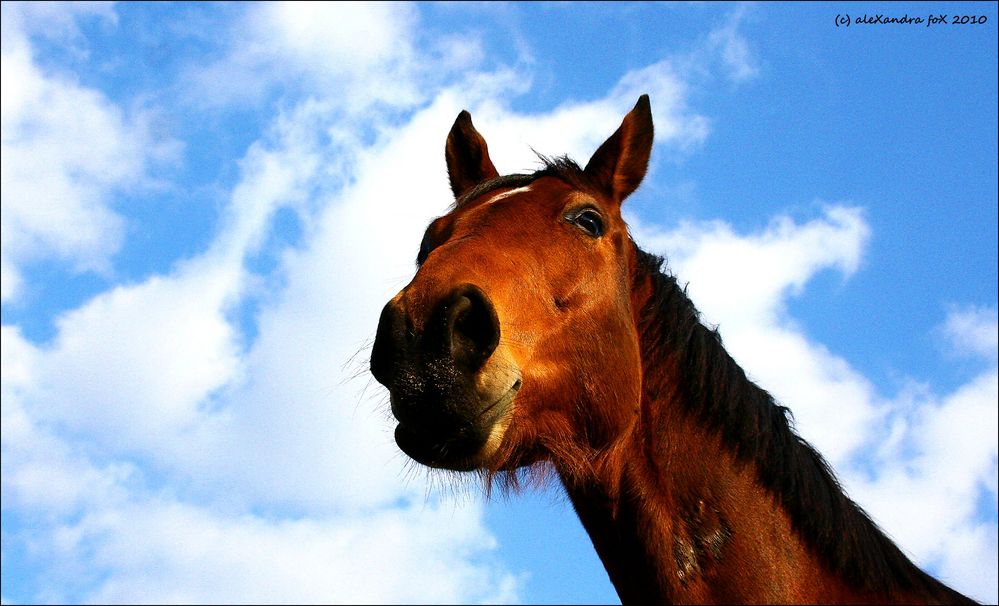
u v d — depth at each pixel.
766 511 4.18
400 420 3.78
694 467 4.28
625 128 4.96
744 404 4.34
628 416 4.36
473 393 3.80
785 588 4.05
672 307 4.62
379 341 3.75
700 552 4.17
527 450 4.38
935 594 4.17
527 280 4.21
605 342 4.35
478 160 5.43
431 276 3.89
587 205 4.57
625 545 4.37
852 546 4.14
